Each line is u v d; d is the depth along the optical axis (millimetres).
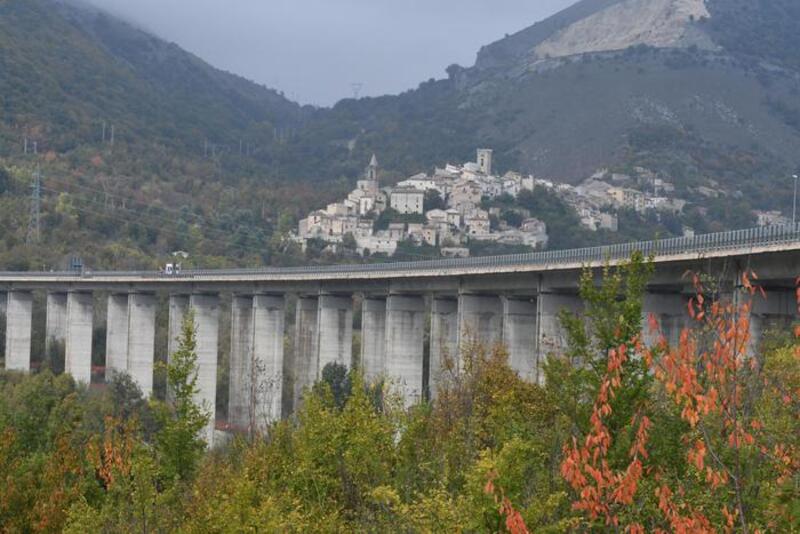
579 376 37219
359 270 119188
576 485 24062
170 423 49938
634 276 37625
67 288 160625
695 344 23844
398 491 40406
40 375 139625
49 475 50875
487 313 106312
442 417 54438
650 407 34875
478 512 31844
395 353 115688
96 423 104875
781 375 30734
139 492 43000
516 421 44438
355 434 43625
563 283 90312
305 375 134625
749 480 26703
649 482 29828
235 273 138125
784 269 64688
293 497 42250
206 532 40656
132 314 150750
